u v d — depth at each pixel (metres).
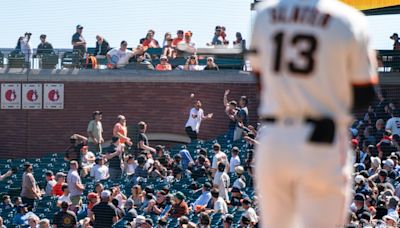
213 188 24.91
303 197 6.24
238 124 32.28
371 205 21.94
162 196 25.88
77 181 29.64
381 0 30.72
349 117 6.30
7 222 29.66
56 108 37.03
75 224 26.17
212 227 23.95
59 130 37.03
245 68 36.38
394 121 29.14
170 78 36.53
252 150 27.64
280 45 6.21
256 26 6.34
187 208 25.27
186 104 36.44
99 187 27.73
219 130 35.59
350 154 6.44
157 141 36.81
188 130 35.28
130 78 36.78
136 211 26.33
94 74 37.00
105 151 36.38
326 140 6.14
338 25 6.12
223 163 26.14
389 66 31.91
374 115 29.84
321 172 6.15
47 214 29.80
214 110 35.81
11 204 30.80
